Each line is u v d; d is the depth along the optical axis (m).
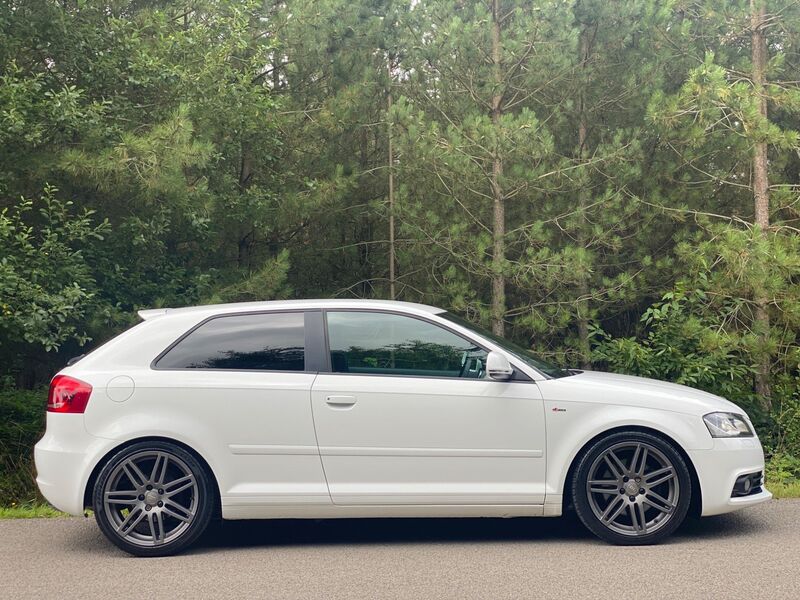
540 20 14.15
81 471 5.98
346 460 6.05
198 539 6.53
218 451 6.02
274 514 6.05
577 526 6.76
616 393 6.14
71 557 5.98
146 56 13.21
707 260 13.45
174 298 14.18
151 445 6.02
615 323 17.28
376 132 16.53
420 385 6.12
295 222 15.60
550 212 15.02
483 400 6.09
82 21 13.70
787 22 14.11
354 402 6.07
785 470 11.56
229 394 6.08
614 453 6.11
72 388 6.08
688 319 12.80
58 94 11.99
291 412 6.07
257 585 5.18
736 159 15.23
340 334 6.27
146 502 6.01
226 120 14.18
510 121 13.70
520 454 6.07
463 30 14.41
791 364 13.27
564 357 14.59
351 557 5.86
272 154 15.58
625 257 15.80
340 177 14.95
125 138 12.12
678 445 6.09
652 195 14.87
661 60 15.20
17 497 12.18
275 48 15.24
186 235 14.91
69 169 11.95
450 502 6.05
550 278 13.96
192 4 14.91
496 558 5.74
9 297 11.28
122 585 5.23
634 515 6.04
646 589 4.94
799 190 14.02
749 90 13.09
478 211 15.52
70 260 12.20
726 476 6.06
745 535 6.28
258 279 14.12
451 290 14.44
